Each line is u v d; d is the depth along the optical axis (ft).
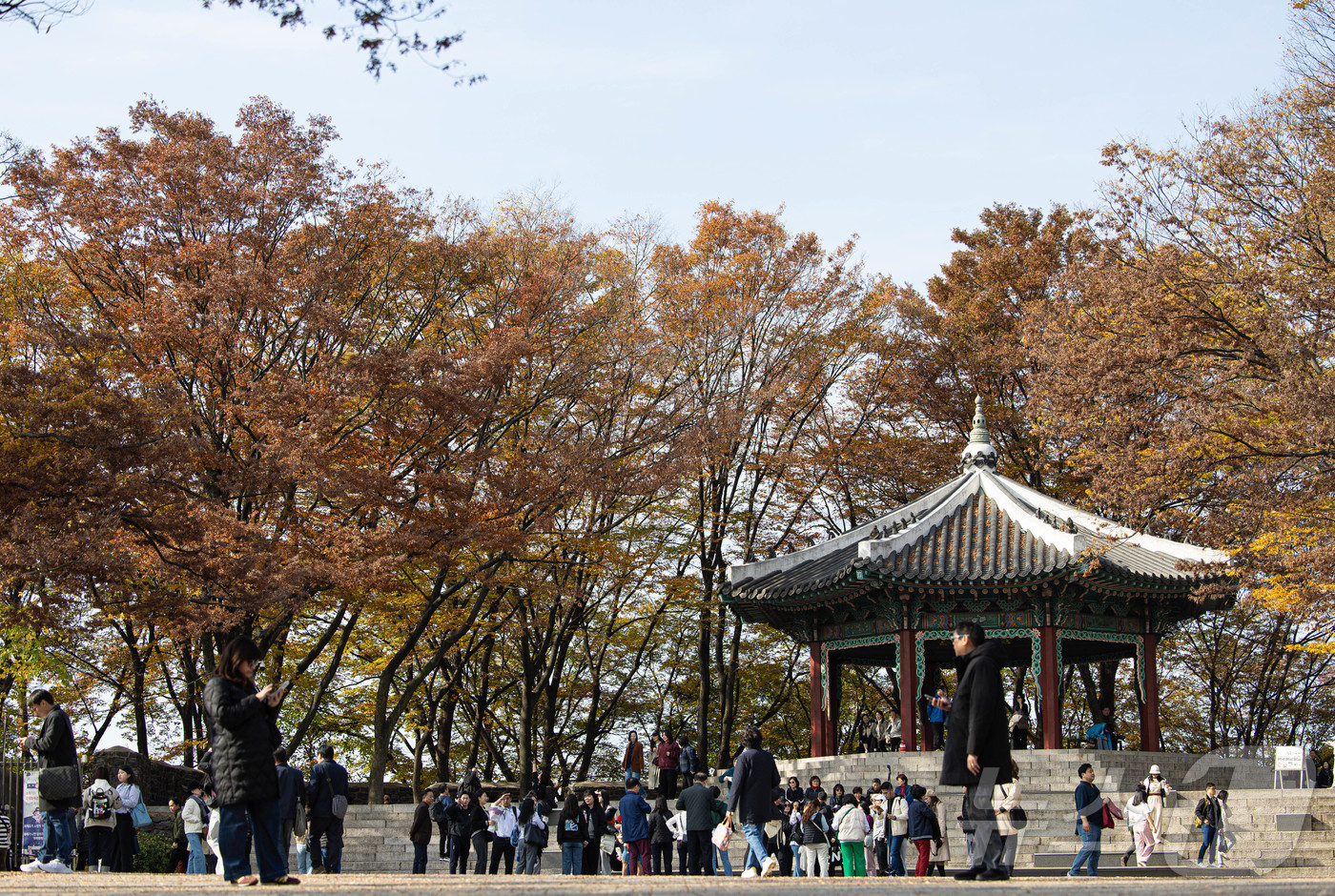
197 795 79.87
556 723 171.94
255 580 82.79
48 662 99.66
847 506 163.73
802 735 180.24
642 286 137.59
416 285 114.73
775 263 142.72
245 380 92.22
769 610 118.11
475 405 96.02
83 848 79.30
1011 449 157.89
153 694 124.67
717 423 117.80
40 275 98.27
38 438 78.23
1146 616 110.11
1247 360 91.25
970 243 173.27
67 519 77.77
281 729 147.95
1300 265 92.02
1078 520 112.98
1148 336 93.15
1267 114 97.19
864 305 148.66
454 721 168.25
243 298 93.50
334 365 94.27
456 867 89.40
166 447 80.23
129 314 94.12
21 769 71.05
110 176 96.99
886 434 159.63
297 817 72.43
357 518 103.04
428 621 111.34
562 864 96.94
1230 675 161.38
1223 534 87.61
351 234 103.50
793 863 87.25
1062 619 105.19
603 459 103.96
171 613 83.35
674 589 138.62
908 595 104.83
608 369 122.93
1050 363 107.55
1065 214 159.63
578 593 118.21
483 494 103.71
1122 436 94.02
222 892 35.27
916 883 36.45
